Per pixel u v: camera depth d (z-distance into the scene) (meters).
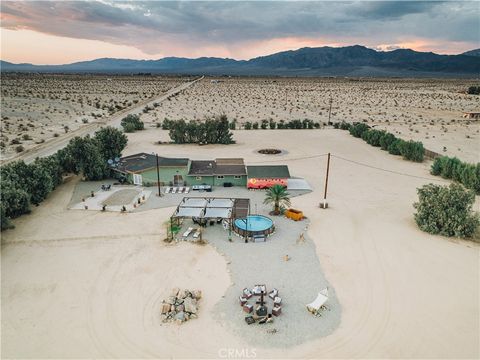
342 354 24.20
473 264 35.09
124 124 98.38
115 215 45.41
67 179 59.66
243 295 29.64
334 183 58.69
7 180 43.38
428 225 41.16
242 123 112.06
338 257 36.12
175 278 32.44
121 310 28.31
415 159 71.69
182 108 137.88
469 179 55.84
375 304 29.16
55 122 103.44
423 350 24.53
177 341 25.30
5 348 24.48
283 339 25.47
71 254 36.12
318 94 195.88
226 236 40.22
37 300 29.31
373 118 121.62
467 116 122.44
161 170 55.78
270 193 46.22
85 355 24.05
